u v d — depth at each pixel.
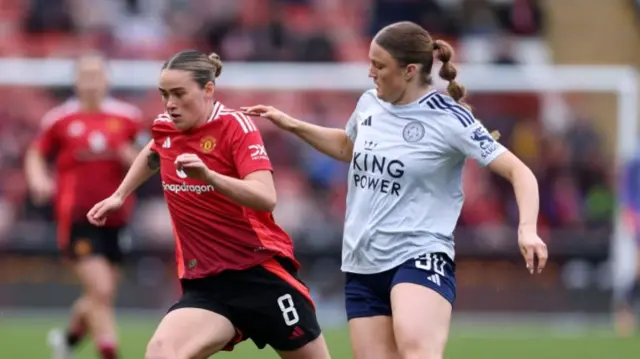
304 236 54.38
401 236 21.84
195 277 21.73
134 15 68.69
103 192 35.66
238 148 21.23
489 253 55.06
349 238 22.48
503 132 57.50
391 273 21.95
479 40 64.62
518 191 20.84
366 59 65.31
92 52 64.31
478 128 21.64
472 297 54.78
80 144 35.47
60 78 57.59
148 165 22.83
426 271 21.61
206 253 21.69
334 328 48.62
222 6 66.06
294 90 58.22
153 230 53.81
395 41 21.69
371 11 67.69
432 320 21.14
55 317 52.69
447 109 21.84
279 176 56.28
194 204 21.50
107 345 34.50
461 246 55.09
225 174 21.53
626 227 51.53
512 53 62.47
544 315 54.78
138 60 63.72
